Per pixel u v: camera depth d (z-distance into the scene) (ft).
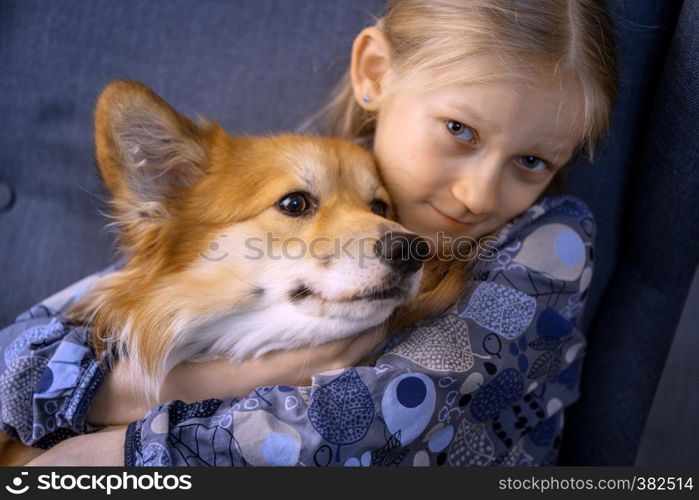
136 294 4.87
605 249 6.03
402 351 4.44
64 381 4.59
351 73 5.70
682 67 5.20
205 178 5.02
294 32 6.31
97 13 6.47
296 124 6.35
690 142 5.19
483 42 4.60
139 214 4.86
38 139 6.52
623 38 5.63
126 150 4.77
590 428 5.87
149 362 4.77
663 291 5.72
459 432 4.71
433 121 4.78
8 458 4.89
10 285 6.61
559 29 4.66
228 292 4.74
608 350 5.90
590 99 4.77
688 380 6.41
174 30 6.41
